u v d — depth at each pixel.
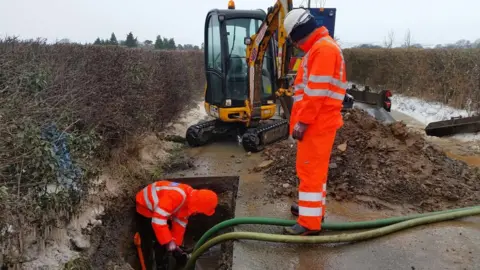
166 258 5.64
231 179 5.98
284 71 6.95
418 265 3.40
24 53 4.27
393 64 17.58
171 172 6.29
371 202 4.70
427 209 4.54
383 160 5.46
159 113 7.96
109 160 5.34
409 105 14.06
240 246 3.84
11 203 2.94
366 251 3.64
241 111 7.86
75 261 3.45
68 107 4.18
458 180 5.18
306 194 3.72
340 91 3.54
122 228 4.68
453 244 3.69
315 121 3.54
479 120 7.89
